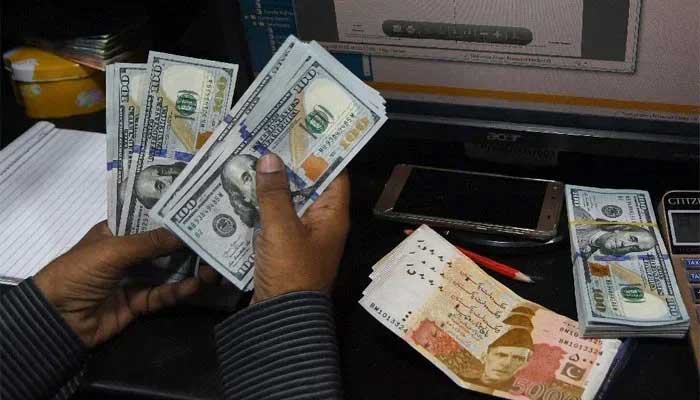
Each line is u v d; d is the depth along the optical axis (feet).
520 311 2.52
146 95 2.64
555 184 2.90
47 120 3.57
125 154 2.66
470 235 2.78
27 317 2.32
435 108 2.84
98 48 3.40
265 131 2.53
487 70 2.66
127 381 2.45
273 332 2.16
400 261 2.65
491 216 2.81
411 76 2.76
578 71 2.57
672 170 2.94
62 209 3.02
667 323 2.38
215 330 2.26
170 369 2.46
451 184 2.95
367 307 2.52
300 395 2.11
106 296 2.49
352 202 2.99
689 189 2.88
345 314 2.61
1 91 3.70
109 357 2.52
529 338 2.44
